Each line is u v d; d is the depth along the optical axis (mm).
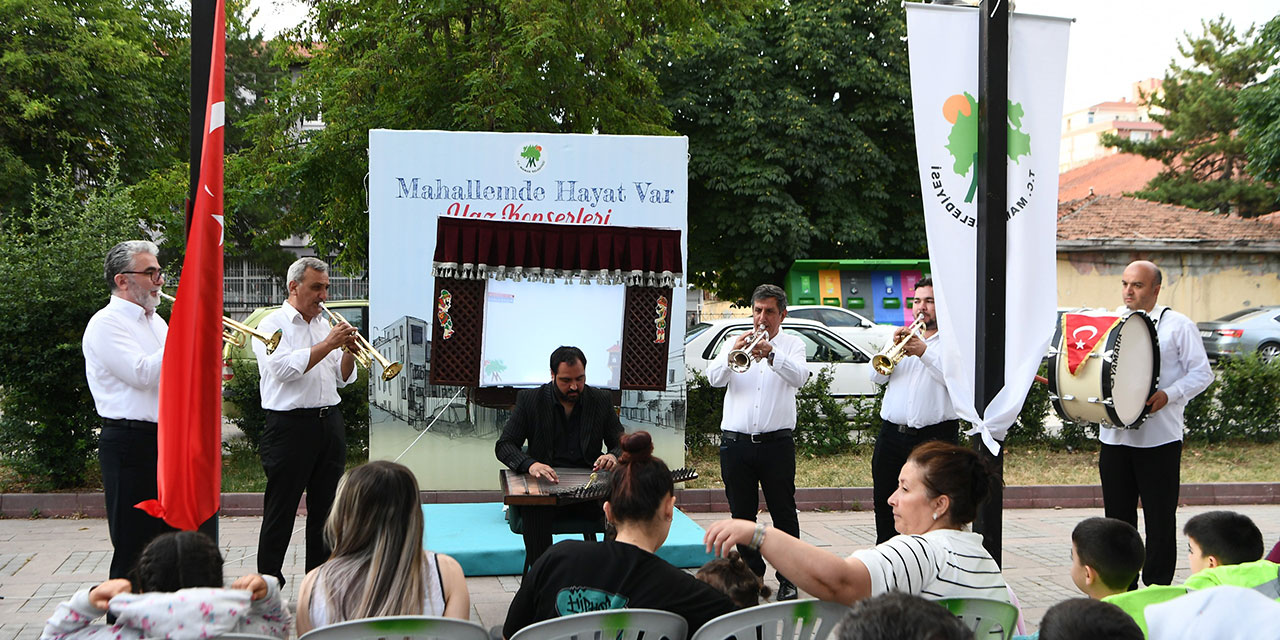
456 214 7258
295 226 14969
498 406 7137
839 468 9617
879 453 5727
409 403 7309
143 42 19031
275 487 5258
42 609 5211
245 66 24922
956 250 4828
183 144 20516
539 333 7133
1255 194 28312
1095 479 9141
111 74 17875
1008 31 4727
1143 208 28922
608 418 5609
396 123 11930
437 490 7402
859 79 18000
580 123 12641
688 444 10195
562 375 5387
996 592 2971
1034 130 4805
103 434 4660
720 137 18016
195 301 3801
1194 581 3146
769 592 3598
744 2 14438
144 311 4797
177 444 3740
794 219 17703
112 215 8320
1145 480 5203
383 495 2941
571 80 12219
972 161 4824
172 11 20438
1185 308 25469
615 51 13047
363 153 12109
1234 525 3418
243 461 9516
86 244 8039
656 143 7391
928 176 4805
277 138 13258
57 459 8047
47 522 7461
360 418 9953
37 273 7863
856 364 12117
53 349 7781
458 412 7371
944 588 2885
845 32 18406
